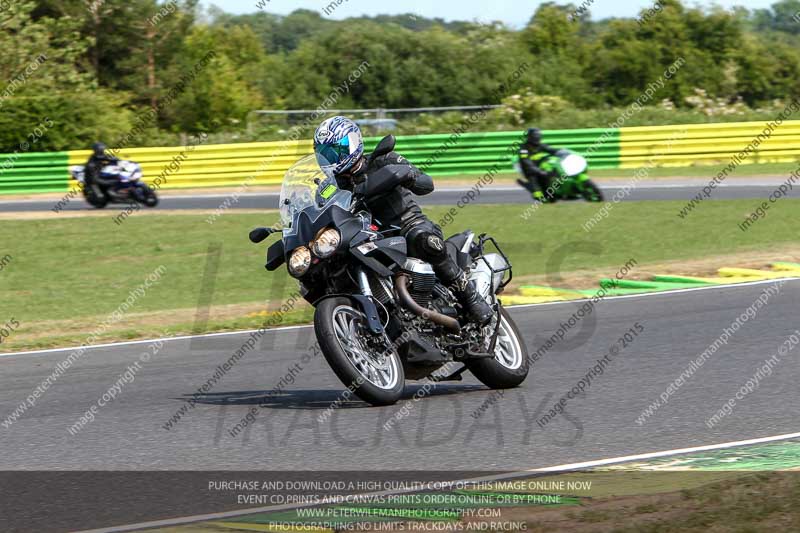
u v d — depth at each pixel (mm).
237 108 123938
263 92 151375
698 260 48688
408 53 152875
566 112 106750
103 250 57062
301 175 22953
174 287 46500
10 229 64875
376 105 149125
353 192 22469
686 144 94312
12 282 48625
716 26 150375
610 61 143875
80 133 102062
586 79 145125
